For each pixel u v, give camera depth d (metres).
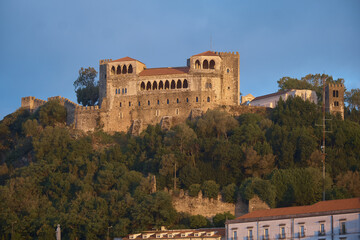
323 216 144.88
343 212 142.12
